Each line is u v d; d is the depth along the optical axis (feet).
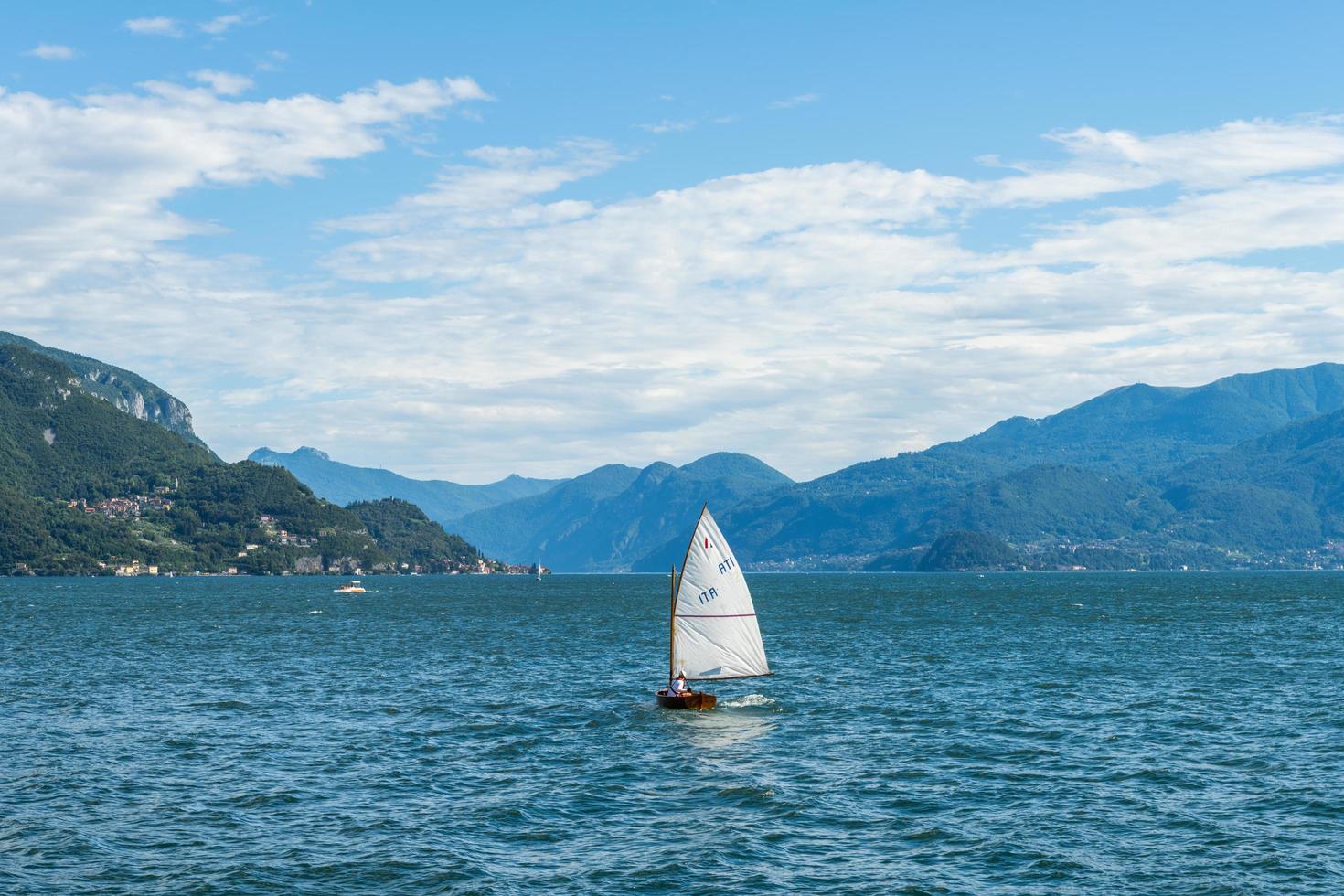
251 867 110.11
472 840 119.03
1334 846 115.96
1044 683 234.99
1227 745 165.68
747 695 218.18
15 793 137.28
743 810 131.13
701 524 195.52
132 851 114.83
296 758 158.10
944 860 112.78
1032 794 137.80
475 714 195.31
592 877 107.86
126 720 188.34
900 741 170.09
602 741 170.19
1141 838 119.24
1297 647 315.17
